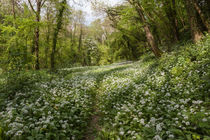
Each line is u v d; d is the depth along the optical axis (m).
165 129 3.56
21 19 13.03
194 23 10.09
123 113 4.77
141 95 6.36
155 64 11.47
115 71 15.93
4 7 18.14
